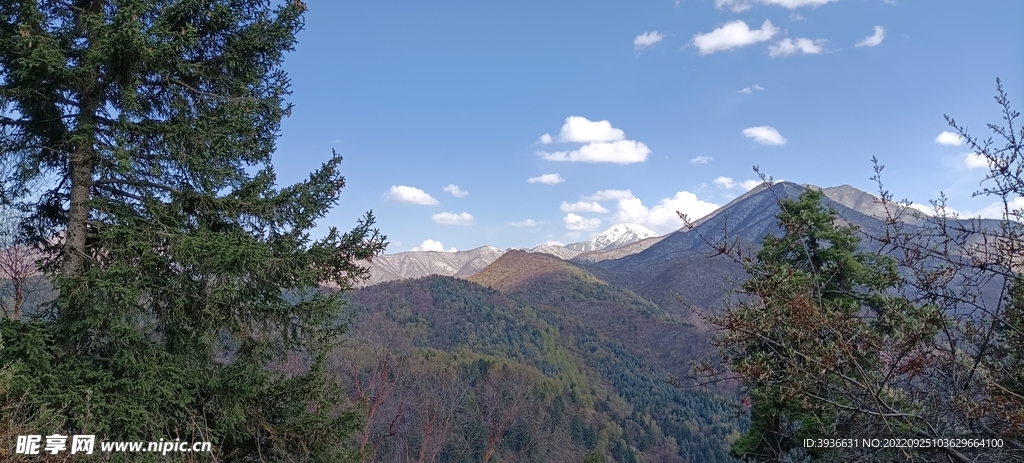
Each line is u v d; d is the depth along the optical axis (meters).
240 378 6.41
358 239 6.73
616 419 79.62
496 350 98.50
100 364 6.09
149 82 6.46
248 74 6.91
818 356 3.56
